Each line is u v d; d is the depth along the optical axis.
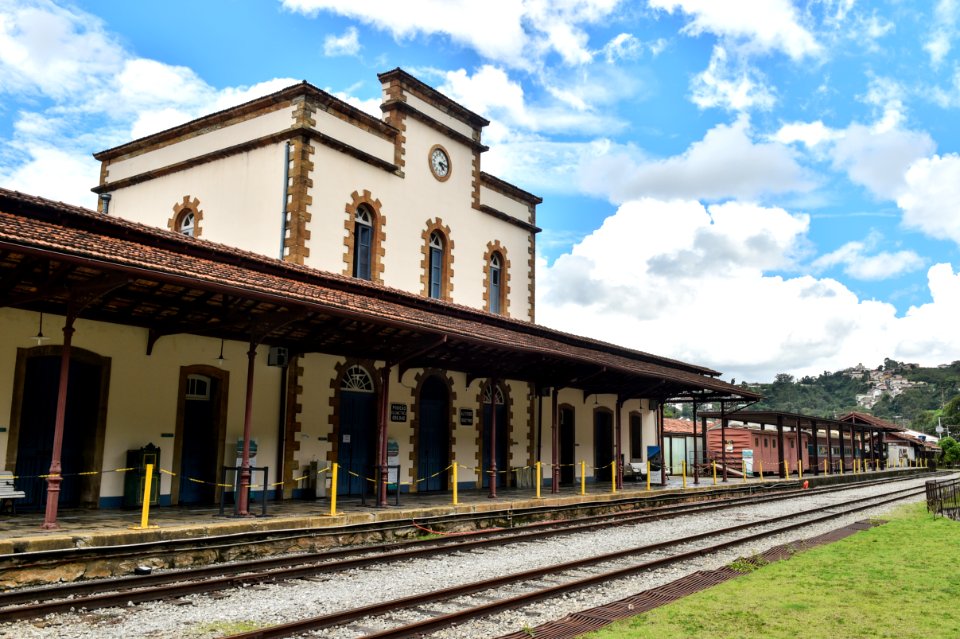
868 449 63.75
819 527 18.84
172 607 8.80
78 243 10.59
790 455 48.50
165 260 11.95
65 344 11.38
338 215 20.72
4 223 10.09
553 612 9.02
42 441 14.04
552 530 16.23
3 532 10.71
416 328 15.30
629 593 10.20
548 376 22.97
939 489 23.69
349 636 7.76
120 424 14.81
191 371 16.12
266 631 7.44
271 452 17.61
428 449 22.45
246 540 12.65
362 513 14.91
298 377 18.23
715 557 13.39
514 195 28.77
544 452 26.92
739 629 8.21
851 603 9.53
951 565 12.55
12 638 7.44
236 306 14.62
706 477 36.38
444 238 24.88
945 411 125.12
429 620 8.02
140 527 11.52
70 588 9.32
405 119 23.38
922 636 8.02
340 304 14.20
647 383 26.12
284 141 20.14
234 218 20.98
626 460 33.06
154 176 23.42
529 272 29.11
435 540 14.84
